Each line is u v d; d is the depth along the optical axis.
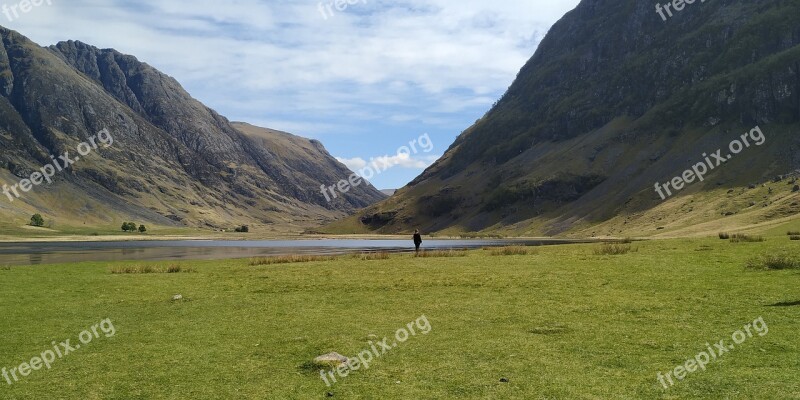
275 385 14.99
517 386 14.09
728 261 37.50
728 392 13.10
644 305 23.36
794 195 149.38
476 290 30.03
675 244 60.34
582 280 32.09
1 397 14.71
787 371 14.30
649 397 13.05
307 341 19.64
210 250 121.38
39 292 33.84
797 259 33.19
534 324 20.89
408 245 153.88
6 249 131.88
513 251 60.41
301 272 43.69
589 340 18.19
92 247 150.12
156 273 46.34
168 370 16.62
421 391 14.05
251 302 28.56
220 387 14.95
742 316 20.25
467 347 18.02
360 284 34.19
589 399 13.02
